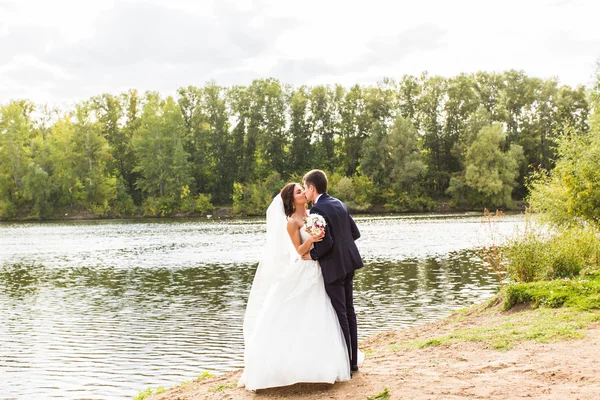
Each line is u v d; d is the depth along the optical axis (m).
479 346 6.75
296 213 5.52
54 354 12.02
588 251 14.27
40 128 93.94
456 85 79.06
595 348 6.07
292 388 5.21
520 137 75.75
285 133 82.56
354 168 81.38
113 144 85.88
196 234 46.88
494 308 10.93
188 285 21.25
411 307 15.55
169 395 6.49
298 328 5.15
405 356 6.60
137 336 13.52
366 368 5.86
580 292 9.52
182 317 15.59
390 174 72.81
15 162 74.94
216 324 14.66
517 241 13.06
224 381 6.79
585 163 17.19
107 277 23.95
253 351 5.21
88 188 76.44
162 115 79.75
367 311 15.14
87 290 20.77
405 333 10.33
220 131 83.50
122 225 61.88
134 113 89.44
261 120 81.69
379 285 19.33
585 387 4.62
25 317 16.03
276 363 5.09
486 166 67.62
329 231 5.18
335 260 5.22
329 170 81.25
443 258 26.22
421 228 44.78
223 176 83.62
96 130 78.56
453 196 71.50
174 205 77.44
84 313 16.45
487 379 5.07
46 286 21.94
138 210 80.50
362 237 37.88
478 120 71.44
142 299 18.56
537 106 76.19
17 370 10.90
